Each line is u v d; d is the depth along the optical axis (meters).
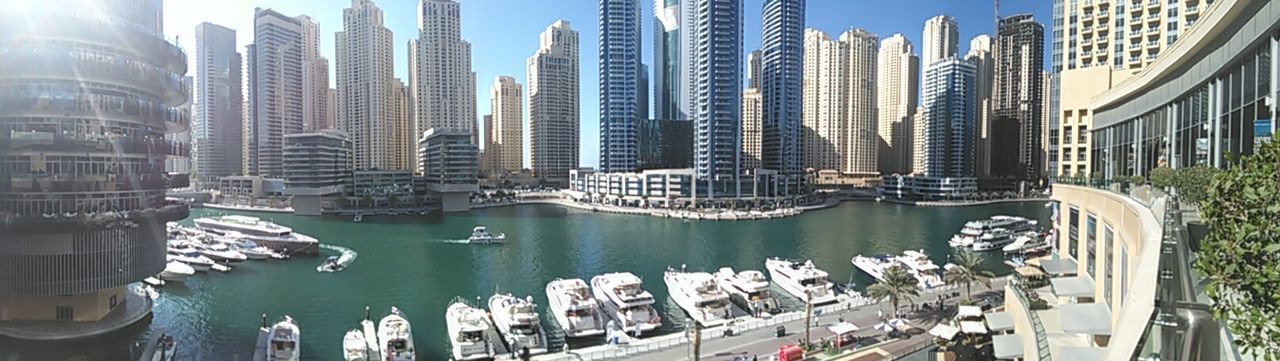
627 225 169.62
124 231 57.19
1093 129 62.31
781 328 53.41
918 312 59.84
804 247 126.44
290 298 78.56
